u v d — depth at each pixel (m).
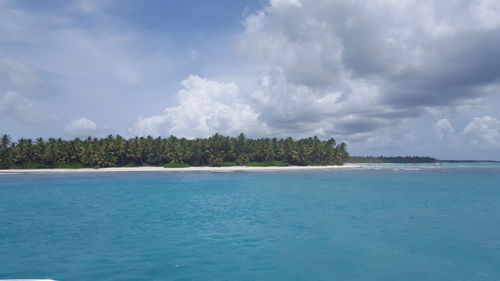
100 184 54.38
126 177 74.00
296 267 11.98
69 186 50.78
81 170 103.19
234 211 25.28
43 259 12.99
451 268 11.86
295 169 122.19
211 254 13.64
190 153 121.12
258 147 131.12
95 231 18.16
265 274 11.25
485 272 11.45
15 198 34.88
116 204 29.75
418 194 37.81
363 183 55.78
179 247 14.74
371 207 27.11
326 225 19.67
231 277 10.95
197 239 16.25
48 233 17.67
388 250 14.19
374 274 11.26
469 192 39.84
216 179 66.75
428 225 19.59
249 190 43.34
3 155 106.75
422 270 11.65
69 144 115.44
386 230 18.19
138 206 28.39
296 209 26.19
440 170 121.31
